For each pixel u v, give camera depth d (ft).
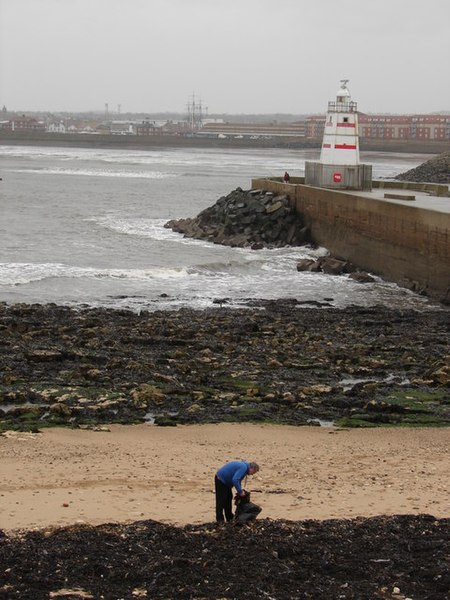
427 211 138.62
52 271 153.38
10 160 578.66
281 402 79.66
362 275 152.87
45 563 41.34
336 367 91.97
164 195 326.03
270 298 135.44
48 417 73.77
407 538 45.37
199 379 85.51
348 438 69.87
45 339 101.40
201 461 62.69
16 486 55.83
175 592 38.86
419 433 71.77
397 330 112.06
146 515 50.11
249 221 194.18
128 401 78.48
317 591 39.24
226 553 42.91
